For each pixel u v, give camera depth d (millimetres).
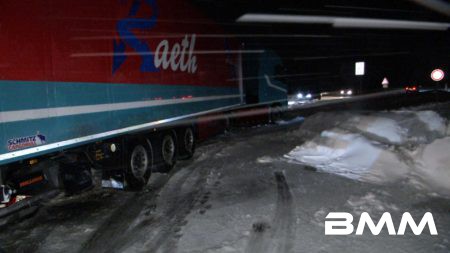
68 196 6012
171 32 8273
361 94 30656
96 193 6867
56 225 5215
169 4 8148
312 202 5762
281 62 19516
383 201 5660
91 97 5656
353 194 6070
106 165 6488
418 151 7898
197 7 9844
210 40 10852
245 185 7012
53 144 4961
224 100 12281
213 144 12352
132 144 6902
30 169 5070
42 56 4777
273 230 4703
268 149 10930
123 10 6453
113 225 5180
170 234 4770
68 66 5199
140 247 4406
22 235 4863
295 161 8938
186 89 9141
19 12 4461
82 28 5484
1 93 4219
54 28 4965
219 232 4730
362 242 4289
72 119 5273
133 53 6750
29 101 4582
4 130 4246
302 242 4320
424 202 5629
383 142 9258
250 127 16609
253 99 16344
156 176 8148
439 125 10234
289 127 16656
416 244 4219
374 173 7410
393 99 22000
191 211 5648
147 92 7242
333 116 13297
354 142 9047
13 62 4367
